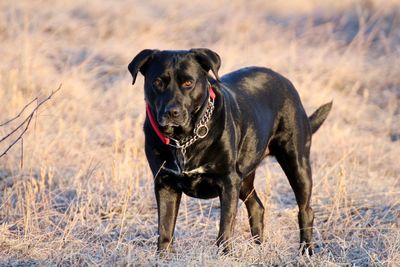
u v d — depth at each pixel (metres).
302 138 9.94
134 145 12.19
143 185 11.68
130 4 25.95
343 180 10.57
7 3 23.02
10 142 12.41
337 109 17.09
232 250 8.30
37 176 11.62
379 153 14.08
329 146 14.02
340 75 19.52
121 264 7.96
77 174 11.34
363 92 19.27
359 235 9.91
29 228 9.28
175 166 8.40
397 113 18.05
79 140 13.30
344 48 23.06
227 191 8.55
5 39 19.03
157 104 8.30
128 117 13.79
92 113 15.12
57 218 10.07
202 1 28.53
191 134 8.30
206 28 24.62
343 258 8.59
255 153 9.25
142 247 8.96
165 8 26.48
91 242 8.97
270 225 10.02
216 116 8.41
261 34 24.16
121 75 17.97
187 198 11.23
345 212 10.53
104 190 11.11
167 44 21.30
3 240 8.80
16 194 10.79
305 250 9.03
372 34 23.80
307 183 9.90
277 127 9.82
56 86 15.36
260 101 9.50
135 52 19.80
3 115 13.85
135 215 10.15
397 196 11.38
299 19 28.08
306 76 18.08
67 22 22.08
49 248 8.60
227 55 18.77
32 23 20.84
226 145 8.46
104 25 22.39
